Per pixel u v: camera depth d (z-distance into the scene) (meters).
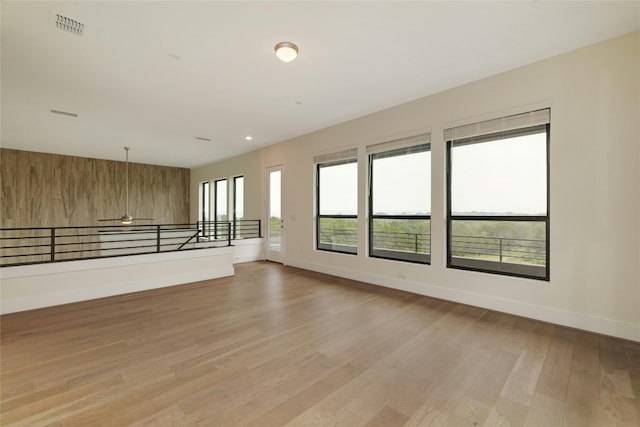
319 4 2.00
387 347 2.28
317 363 2.04
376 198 4.34
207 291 3.91
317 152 5.12
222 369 1.96
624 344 2.30
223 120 4.51
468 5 2.03
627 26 2.28
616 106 2.42
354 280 4.52
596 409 1.56
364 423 1.46
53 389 1.73
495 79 3.06
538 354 2.16
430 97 3.60
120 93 3.45
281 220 5.96
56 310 3.17
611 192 2.45
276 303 3.39
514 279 2.97
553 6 2.04
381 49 2.57
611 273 2.45
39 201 6.72
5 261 6.35
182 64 2.79
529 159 2.97
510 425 1.45
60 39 2.36
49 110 3.98
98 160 7.53
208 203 8.64
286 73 3.00
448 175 3.53
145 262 4.02
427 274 3.66
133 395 1.68
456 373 1.92
